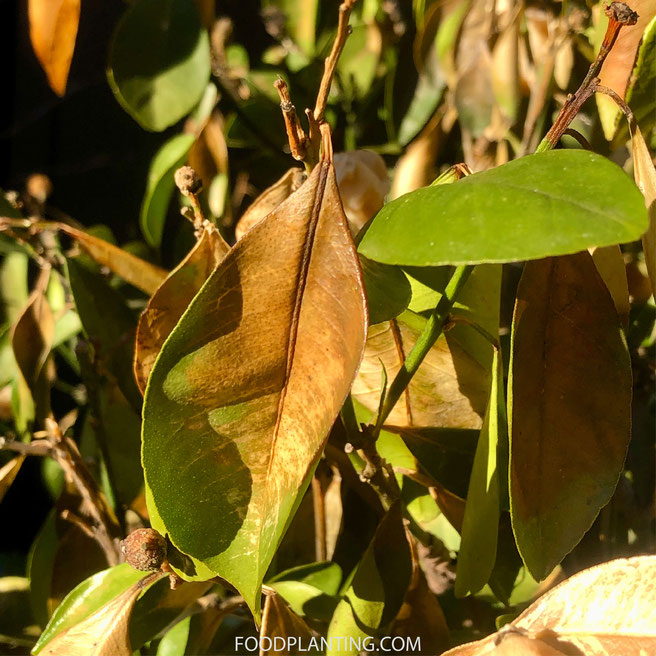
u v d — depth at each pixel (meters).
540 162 0.28
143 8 0.39
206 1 0.41
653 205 0.29
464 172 0.32
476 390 0.34
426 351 0.31
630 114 0.29
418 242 0.27
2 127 0.66
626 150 0.42
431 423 0.34
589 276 0.30
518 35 0.41
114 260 0.37
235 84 0.45
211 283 0.28
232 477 0.29
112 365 0.38
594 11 0.39
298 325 0.28
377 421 0.32
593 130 0.41
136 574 0.33
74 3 0.35
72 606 0.33
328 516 0.38
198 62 0.39
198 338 0.28
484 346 0.33
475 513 0.31
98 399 0.38
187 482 0.29
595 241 0.26
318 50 0.45
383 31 0.46
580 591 0.29
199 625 0.36
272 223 0.28
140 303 0.44
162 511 0.29
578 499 0.31
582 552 0.38
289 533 0.39
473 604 0.37
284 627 0.32
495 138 0.42
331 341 0.28
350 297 0.28
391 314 0.29
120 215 0.61
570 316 0.31
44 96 0.65
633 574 0.29
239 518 0.29
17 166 0.65
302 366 0.28
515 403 0.30
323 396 0.28
